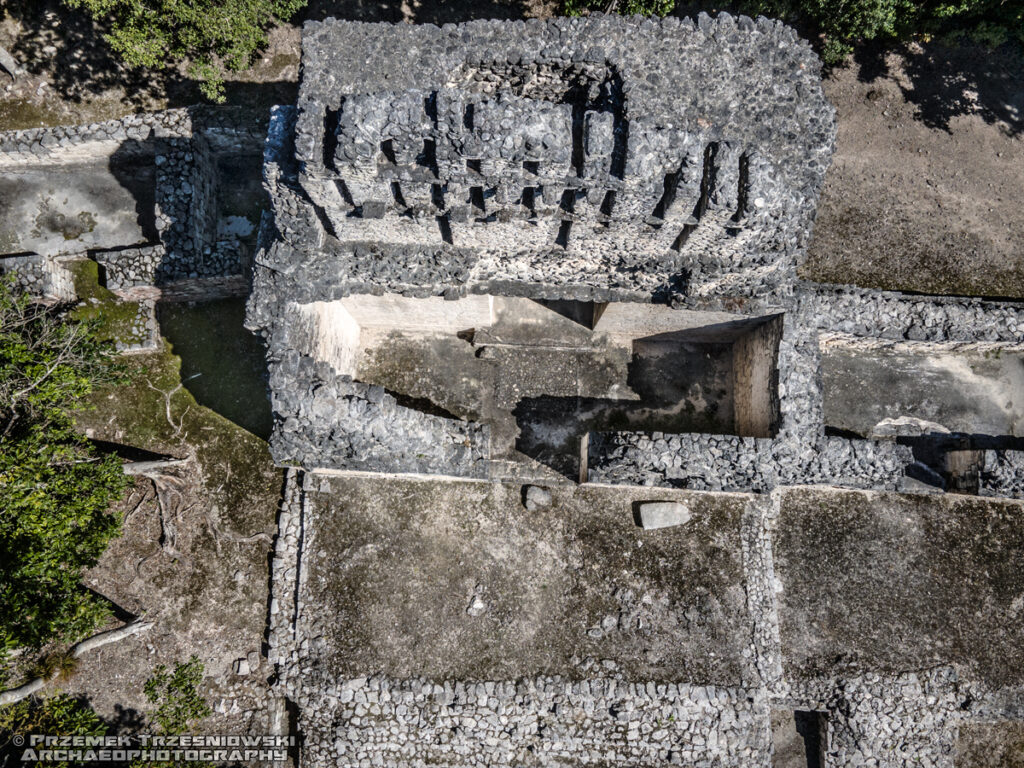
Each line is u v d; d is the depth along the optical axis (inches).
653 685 434.6
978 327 449.7
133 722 442.6
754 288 384.8
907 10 475.2
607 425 479.8
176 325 493.4
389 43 329.7
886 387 487.2
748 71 332.8
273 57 510.3
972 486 449.4
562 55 326.6
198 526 466.9
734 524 460.8
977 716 442.9
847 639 450.0
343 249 371.2
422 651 440.1
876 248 512.7
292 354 362.9
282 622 448.1
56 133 467.8
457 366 486.3
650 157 296.0
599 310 452.8
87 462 409.4
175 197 458.0
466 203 326.3
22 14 510.0
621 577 452.8
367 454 382.9
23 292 437.4
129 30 421.4
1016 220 517.3
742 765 433.7
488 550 455.8
